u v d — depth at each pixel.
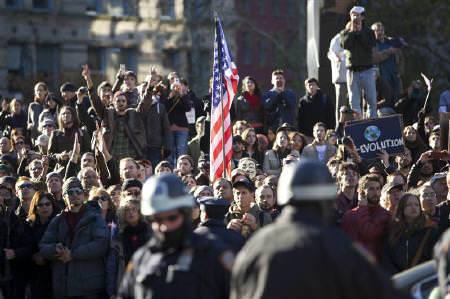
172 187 11.95
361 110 31.50
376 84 33.53
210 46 96.94
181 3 97.75
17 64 91.19
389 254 18.62
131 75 30.08
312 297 9.92
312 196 10.28
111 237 20.16
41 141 28.95
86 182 23.12
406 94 33.03
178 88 30.25
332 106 31.78
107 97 29.98
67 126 28.41
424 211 19.41
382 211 18.73
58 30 93.38
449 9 62.84
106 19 95.94
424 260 18.66
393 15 62.06
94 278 20.28
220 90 25.12
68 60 93.88
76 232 20.34
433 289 12.84
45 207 21.64
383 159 25.92
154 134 28.39
